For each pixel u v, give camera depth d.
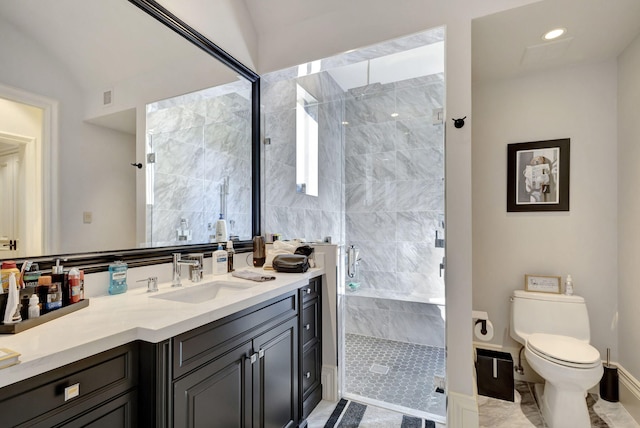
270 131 2.53
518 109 2.41
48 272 1.15
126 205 1.51
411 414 1.94
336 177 3.19
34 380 0.73
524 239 2.38
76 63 1.33
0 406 0.68
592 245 2.20
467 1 1.73
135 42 1.56
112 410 0.91
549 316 2.15
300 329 1.80
